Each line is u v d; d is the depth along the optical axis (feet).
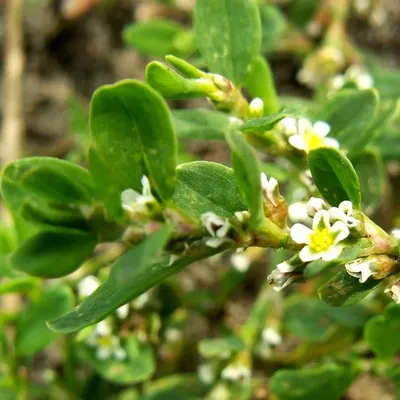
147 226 0.22
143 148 0.22
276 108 0.33
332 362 0.40
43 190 0.22
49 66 0.66
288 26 0.58
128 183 0.22
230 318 0.52
